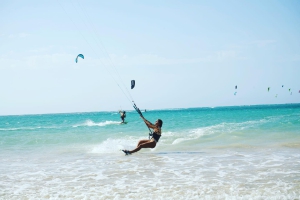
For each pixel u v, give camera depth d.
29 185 7.17
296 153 10.76
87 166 9.37
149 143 11.57
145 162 9.79
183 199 5.85
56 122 47.00
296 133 16.58
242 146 12.66
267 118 33.12
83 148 13.89
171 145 13.71
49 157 11.38
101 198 6.04
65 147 14.41
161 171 8.36
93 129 24.92
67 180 7.59
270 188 6.43
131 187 6.79
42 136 19.80
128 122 34.59
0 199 6.09
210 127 22.39
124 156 11.19
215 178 7.39
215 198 5.85
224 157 10.26
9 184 7.30
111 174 8.13
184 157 10.51
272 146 12.44
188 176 7.68
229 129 19.98
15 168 9.26
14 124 42.56
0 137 19.45
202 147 12.77
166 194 6.18
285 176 7.43
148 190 6.50
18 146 15.12
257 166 8.67
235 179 7.25
